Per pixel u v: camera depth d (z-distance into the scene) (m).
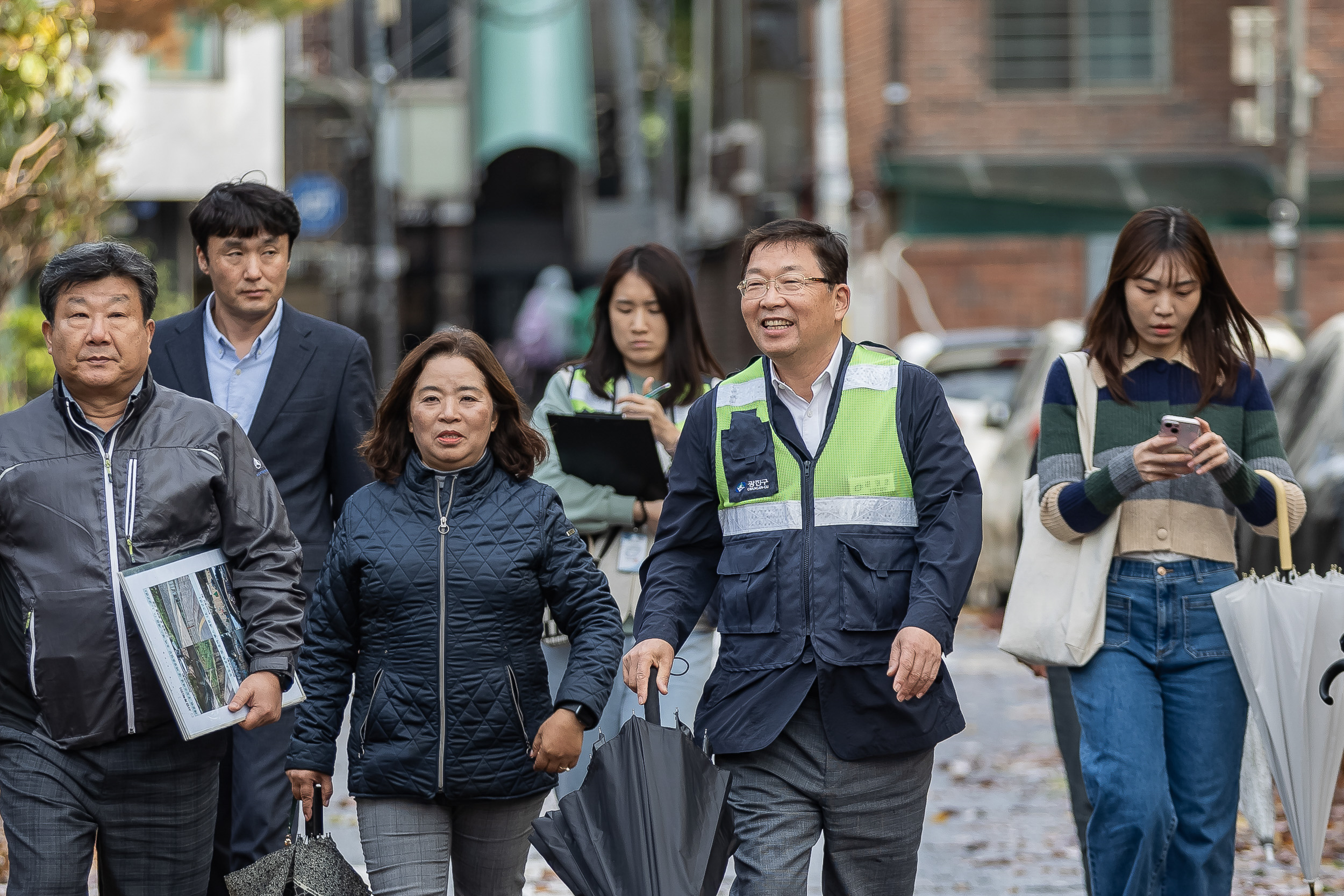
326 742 11.14
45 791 10.65
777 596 10.71
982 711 24.59
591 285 89.44
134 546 10.74
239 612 11.14
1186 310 12.09
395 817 10.96
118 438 10.93
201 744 11.05
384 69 68.81
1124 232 12.27
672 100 85.94
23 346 30.64
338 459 13.87
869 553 10.66
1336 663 11.30
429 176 81.19
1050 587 12.24
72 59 23.33
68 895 10.68
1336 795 19.11
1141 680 11.89
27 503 10.70
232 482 11.23
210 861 11.54
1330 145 53.53
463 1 80.81
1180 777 11.95
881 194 53.06
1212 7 53.53
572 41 84.69
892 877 10.96
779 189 65.25
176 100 55.22
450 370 11.07
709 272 76.00
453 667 10.90
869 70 55.16
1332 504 20.03
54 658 10.59
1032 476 12.77
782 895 10.57
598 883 9.84
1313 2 53.28
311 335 13.86
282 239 13.67
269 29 55.66
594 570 11.42
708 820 10.03
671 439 14.30
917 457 10.79
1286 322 34.03
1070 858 16.98
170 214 55.91
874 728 10.59
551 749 10.87
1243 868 16.56
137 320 10.79
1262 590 11.54
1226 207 52.28
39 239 20.61
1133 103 53.66
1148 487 12.05
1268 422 12.30
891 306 52.66
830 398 10.89
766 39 65.62
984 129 53.22
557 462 14.52
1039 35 53.41
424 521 11.10
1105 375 12.37
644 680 10.65
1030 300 52.44
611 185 91.62
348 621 11.24
